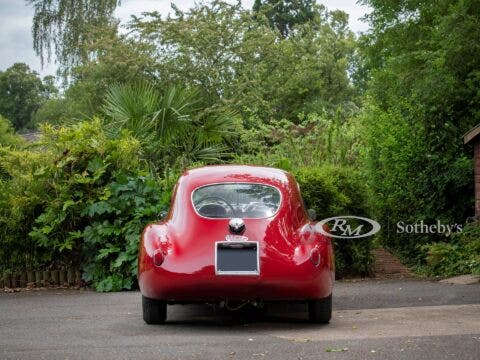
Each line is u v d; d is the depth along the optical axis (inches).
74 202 485.1
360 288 443.2
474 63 695.7
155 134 668.1
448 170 642.8
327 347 244.8
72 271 492.1
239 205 312.2
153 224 321.1
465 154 660.7
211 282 291.7
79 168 506.0
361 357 225.1
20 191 496.1
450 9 716.7
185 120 702.5
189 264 293.1
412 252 641.6
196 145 736.3
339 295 411.8
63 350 249.0
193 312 357.4
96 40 1239.5
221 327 307.6
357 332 283.3
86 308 379.9
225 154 741.3
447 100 677.3
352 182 511.8
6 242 486.9
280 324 314.7
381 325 301.6
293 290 294.2
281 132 746.8
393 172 673.6
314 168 511.5
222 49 1183.6
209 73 1138.0
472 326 289.4
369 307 367.6
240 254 294.5
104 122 705.0
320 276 296.0
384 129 692.7
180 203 319.0
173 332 293.4
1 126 1814.7
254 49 1214.9
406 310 348.5
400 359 220.7
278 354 233.5
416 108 685.9
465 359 218.8
